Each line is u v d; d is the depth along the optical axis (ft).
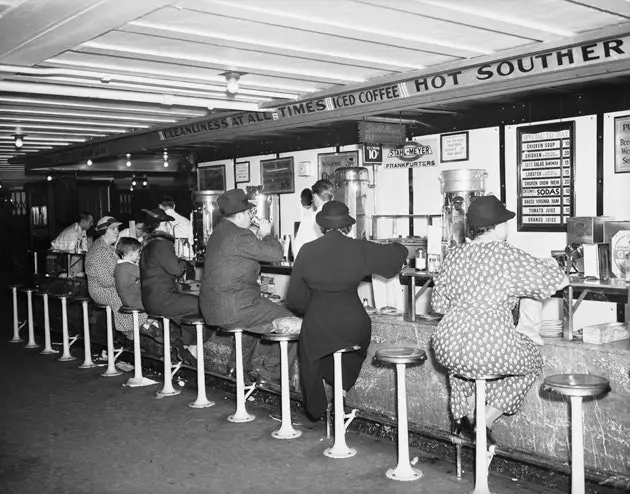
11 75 17.87
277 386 19.19
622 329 13.24
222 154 32.60
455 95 17.76
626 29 13.79
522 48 15.57
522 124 20.97
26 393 21.91
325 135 27.17
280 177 29.43
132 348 25.55
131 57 15.88
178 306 20.74
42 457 16.02
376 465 14.88
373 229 24.53
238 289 18.01
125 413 19.43
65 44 13.88
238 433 17.35
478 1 12.12
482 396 12.37
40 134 30.17
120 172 45.62
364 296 22.02
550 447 13.23
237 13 12.50
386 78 18.75
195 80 19.03
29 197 49.03
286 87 20.31
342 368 15.97
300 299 15.79
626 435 12.18
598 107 19.19
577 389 11.10
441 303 13.03
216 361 21.40
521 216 21.21
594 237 16.58
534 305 13.21
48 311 29.25
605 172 19.17
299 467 14.92
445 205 19.16
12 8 11.68
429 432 14.65
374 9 12.46
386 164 25.11
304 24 13.29
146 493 13.80
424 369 15.43
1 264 57.98
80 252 30.48
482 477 12.57
